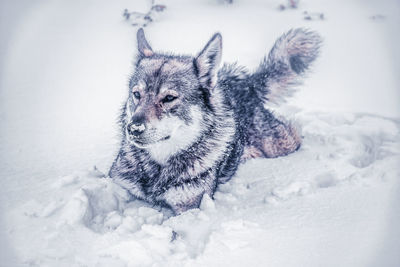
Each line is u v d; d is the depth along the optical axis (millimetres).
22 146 4500
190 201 3422
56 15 13273
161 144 3252
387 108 6586
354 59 9875
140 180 3447
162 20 12836
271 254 2705
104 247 2660
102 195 3312
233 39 10922
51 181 3613
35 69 8312
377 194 3580
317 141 4984
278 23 12750
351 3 15320
